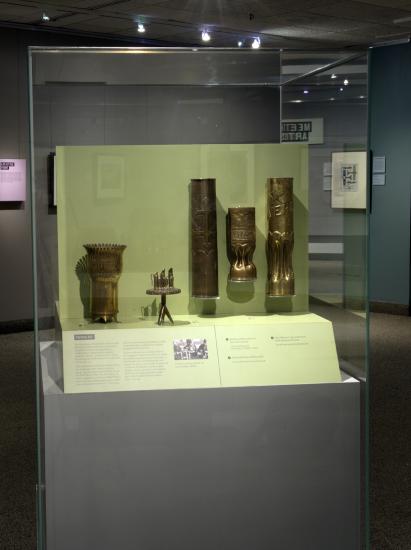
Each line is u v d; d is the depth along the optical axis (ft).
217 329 8.20
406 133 27.99
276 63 8.03
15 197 25.02
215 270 8.51
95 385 7.90
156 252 8.43
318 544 8.38
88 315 8.29
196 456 8.09
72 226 8.16
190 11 22.38
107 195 8.22
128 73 7.88
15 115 24.64
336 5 21.62
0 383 18.85
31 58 7.64
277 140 8.33
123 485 8.01
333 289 8.34
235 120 8.23
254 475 8.20
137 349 8.03
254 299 8.70
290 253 8.59
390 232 28.71
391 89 28.25
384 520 11.60
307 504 8.31
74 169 8.02
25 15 23.04
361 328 8.15
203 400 8.02
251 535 8.27
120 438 7.96
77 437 7.91
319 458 8.27
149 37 26.50
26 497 12.44
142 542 8.10
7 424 15.88
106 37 26.04
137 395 7.93
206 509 8.17
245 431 8.13
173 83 8.01
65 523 7.97
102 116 7.91
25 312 25.63
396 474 13.35
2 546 10.75
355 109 7.95
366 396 8.24
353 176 8.00
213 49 7.97
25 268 25.53
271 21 23.82
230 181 8.45
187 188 8.39
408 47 27.61
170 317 8.36
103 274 8.23
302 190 8.46
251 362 8.14
